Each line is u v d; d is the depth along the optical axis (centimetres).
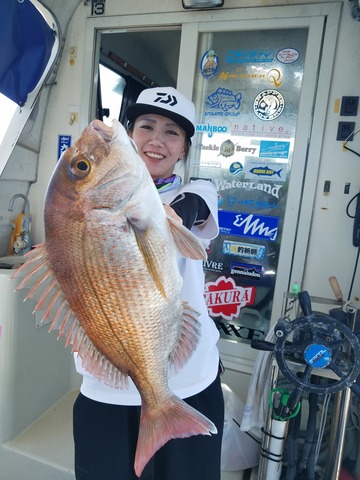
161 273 86
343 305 180
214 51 246
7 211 274
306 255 233
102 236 81
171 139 128
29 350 212
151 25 256
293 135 233
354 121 219
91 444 129
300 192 231
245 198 246
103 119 327
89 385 126
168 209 94
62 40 274
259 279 245
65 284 84
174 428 98
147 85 398
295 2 223
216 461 131
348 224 224
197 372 125
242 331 250
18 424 208
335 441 169
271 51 234
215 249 252
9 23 204
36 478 192
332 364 153
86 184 78
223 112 247
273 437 169
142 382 93
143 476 150
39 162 292
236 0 234
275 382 173
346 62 218
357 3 206
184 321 97
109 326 86
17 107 237
